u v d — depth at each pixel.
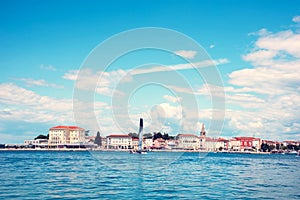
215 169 76.25
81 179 48.97
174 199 34.06
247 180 52.31
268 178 56.41
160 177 52.62
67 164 85.06
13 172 61.34
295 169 83.81
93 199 33.44
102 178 50.19
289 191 40.25
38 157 134.12
